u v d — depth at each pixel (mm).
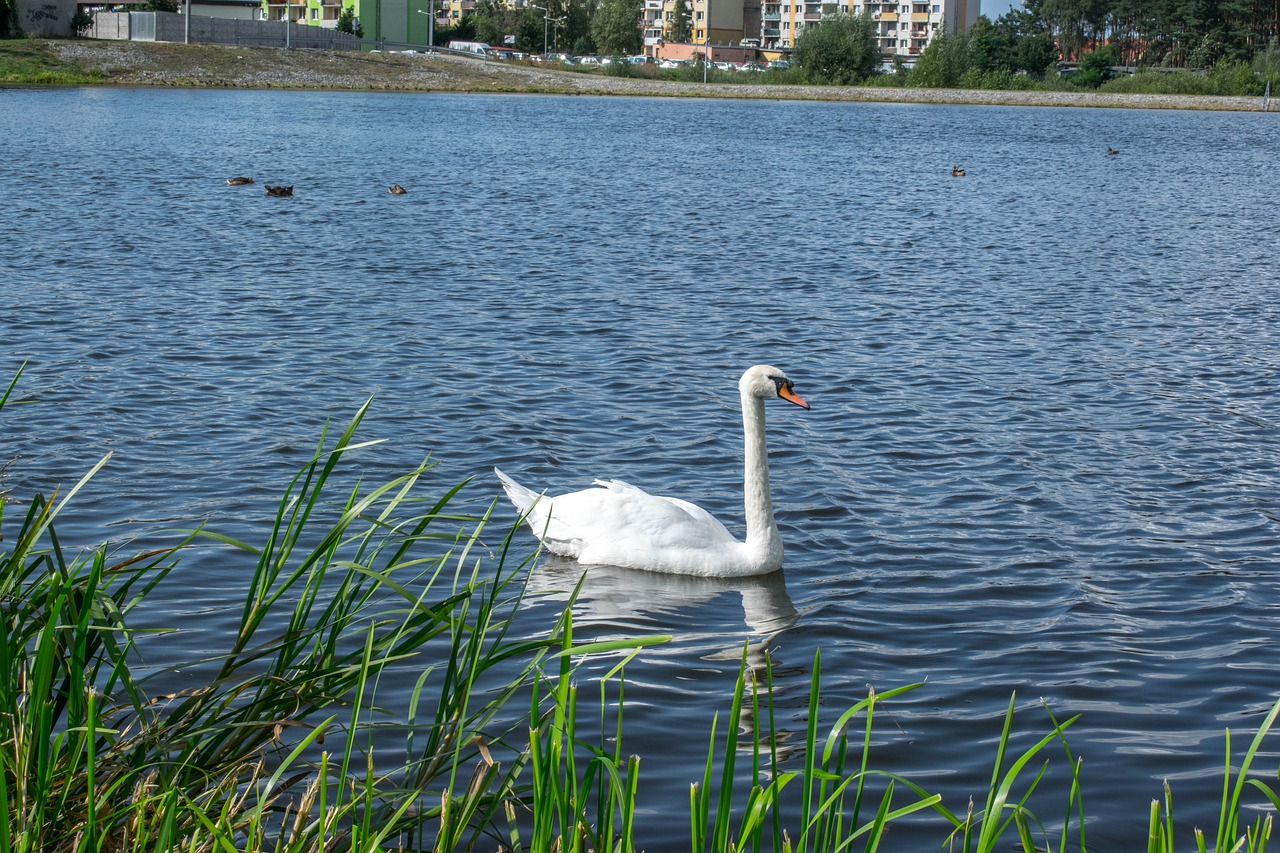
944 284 22672
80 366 14336
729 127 77500
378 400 13328
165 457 11078
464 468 11211
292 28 130875
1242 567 9297
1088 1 192625
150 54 111000
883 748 6523
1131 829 5844
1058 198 40000
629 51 182375
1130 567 9273
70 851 4332
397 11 159250
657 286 21531
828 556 9406
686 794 6004
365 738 6285
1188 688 7316
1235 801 4273
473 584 4961
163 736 4840
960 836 5719
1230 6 163750
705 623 8141
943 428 13000
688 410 13469
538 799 4207
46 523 4953
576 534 9148
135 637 7410
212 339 16000
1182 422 13375
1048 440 12617
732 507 10555
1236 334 18266
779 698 7086
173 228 26859
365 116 76688
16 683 4824
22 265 21344
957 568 9203
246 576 8461
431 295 19922
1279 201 39938
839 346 17031
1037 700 7117
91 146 48344
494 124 73375
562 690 4316
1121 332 18344
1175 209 37094
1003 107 121938
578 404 13539
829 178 45469
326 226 28156
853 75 144125
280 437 11781
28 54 103500
